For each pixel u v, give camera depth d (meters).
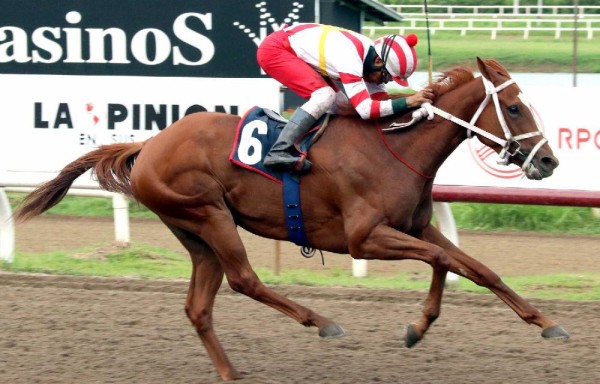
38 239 12.66
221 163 7.19
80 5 11.44
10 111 11.43
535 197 10.25
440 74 7.27
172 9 11.27
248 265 7.19
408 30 33.69
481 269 7.07
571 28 34.00
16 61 11.59
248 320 8.91
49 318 8.83
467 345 8.07
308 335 8.40
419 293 9.68
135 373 7.24
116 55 11.42
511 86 7.02
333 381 7.05
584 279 10.30
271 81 11.01
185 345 8.04
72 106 11.35
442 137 7.09
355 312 9.15
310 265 11.66
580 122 10.43
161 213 7.40
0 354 7.70
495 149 7.15
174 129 7.36
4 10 11.56
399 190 6.98
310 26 7.30
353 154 7.02
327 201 7.09
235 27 11.17
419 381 7.06
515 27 35.22
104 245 11.86
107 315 8.97
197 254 7.41
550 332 6.82
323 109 7.12
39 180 11.36
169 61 11.33
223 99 11.13
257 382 6.97
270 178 7.12
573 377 7.14
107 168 7.61
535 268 11.12
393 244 6.88
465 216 13.76
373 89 7.45
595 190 10.39
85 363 7.48
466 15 35.22
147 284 10.11
